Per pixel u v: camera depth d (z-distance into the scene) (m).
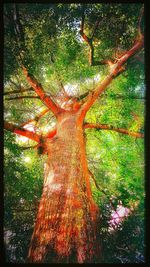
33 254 3.61
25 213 5.67
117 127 5.95
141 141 6.00
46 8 5.54
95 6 5.47
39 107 6.26
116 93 5.99
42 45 5.84
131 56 5.14
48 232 3.65
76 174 4.08
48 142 4.49
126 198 5.69
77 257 3.60
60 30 5.84
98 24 5.76
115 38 5.82
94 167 6.27
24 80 5.94
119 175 6.02
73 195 3.89
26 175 5.93
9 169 5.82
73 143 4.38
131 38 5.70
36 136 4.57
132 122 6.04
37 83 5.03
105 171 6.20
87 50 6.05
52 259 3.53
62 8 5.55
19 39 5.61
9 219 5.53
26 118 6.21
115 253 4.94
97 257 3.84
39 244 3.62
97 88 4.98
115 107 6.06
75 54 6.05
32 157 6.08
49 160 4.29
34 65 5.88
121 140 6.26
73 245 3.64
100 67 6.12
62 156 4.20
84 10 5.51
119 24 5.68
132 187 5.81
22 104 6.20
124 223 5.33
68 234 3.65
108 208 5.69
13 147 5.76
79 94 6.06
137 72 5.56
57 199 3.82
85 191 4.14
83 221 3.87
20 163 5.93
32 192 5.88
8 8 5.36
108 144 6.31
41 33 5.78
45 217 3.75
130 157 6.09
